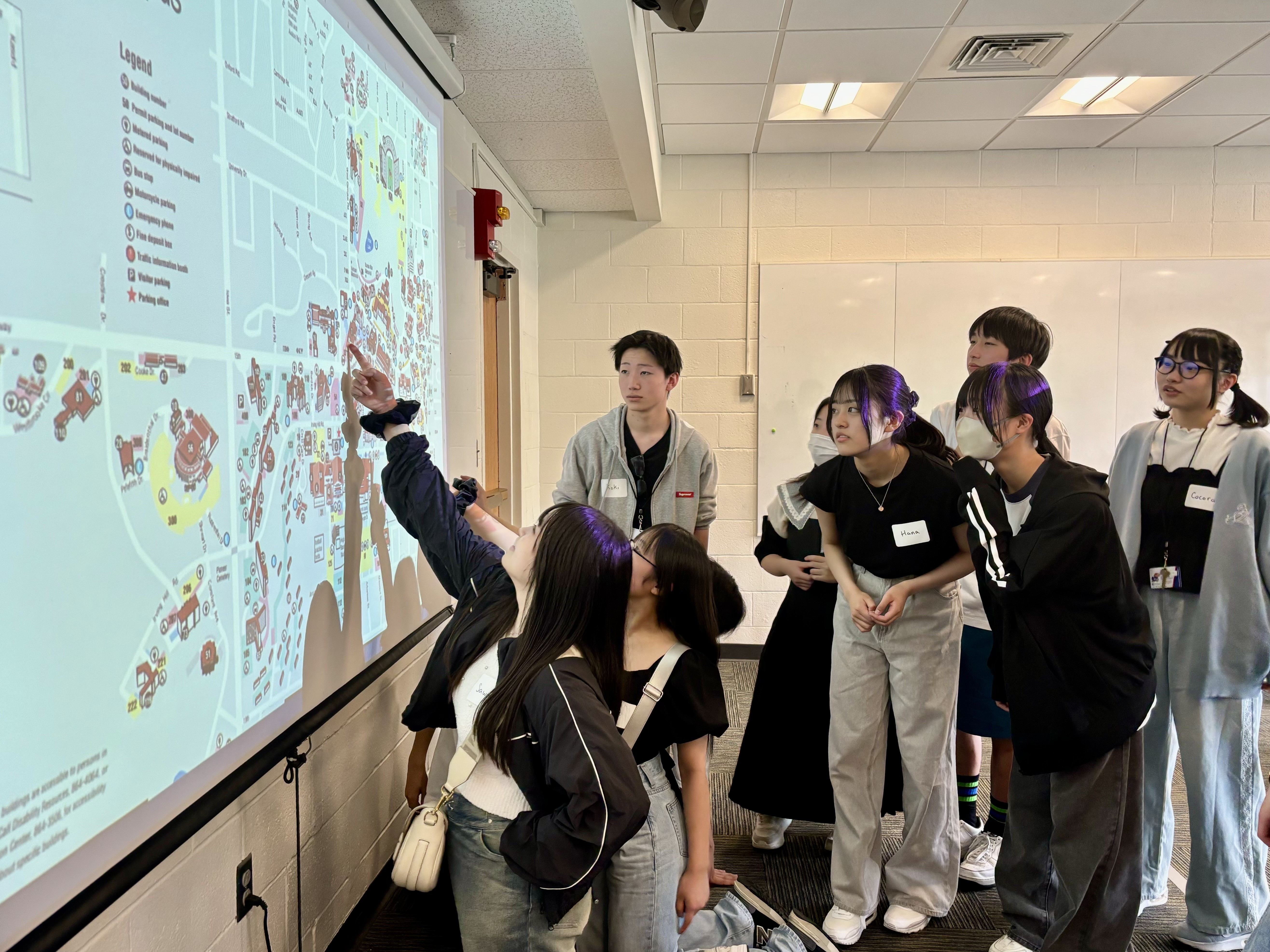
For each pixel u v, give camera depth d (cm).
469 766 118
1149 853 201
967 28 289
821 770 216
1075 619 153
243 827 130
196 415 97
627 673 133
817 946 186
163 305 90
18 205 69
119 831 84
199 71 97
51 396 73
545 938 117
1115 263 419
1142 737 167
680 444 227
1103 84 348
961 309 425
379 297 161
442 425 208
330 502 139
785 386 436
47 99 72
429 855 116
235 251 106
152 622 89
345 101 144
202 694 99
